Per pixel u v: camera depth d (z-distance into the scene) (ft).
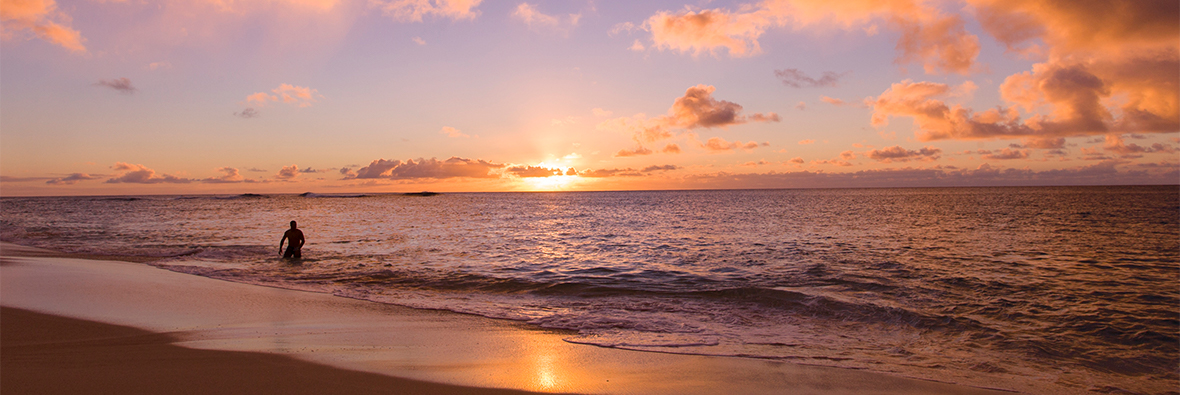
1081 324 31.50
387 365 22.09
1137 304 37.11
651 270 55.11
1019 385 21.47
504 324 30.78
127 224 132.57
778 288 44.04
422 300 38.50
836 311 34.42
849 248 77.00
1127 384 22.13
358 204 361.30
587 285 45.42
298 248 64.23
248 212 214.90
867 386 20.67
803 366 23.22
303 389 18.79
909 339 28.53
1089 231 106.42
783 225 129.39
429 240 92.12
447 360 23.15
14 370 20.13
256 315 31.60
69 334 25.84
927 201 326.24
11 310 30.71
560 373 21.57
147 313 31.07
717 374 21.80
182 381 19.26
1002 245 80.12
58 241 84.74
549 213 214.07
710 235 102.06
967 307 36.22
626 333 29.04
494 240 92.63
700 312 34.86
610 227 127.75
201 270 51.49
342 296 39.24
